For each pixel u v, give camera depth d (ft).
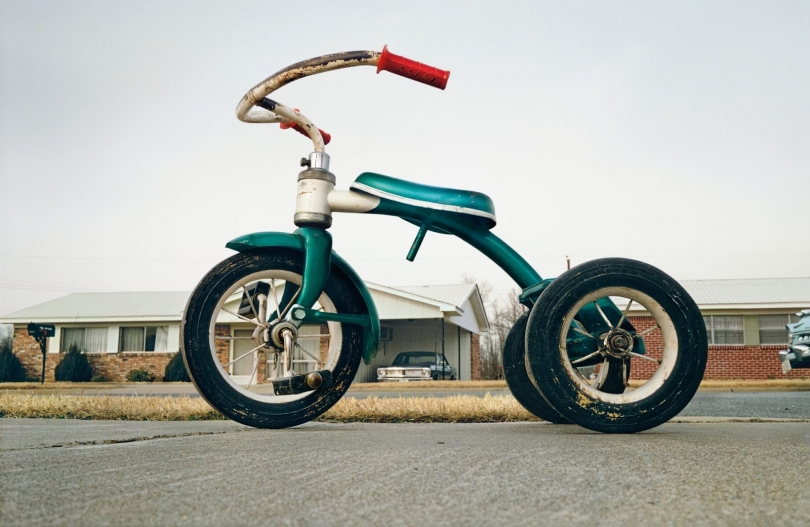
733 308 55.98
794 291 58.29
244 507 3.35
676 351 7.89
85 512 3.19
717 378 56.44
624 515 3.23
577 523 3.08
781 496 3.67
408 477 4.23
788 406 18.78
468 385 46.65
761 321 56.59
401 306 58.13
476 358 85.35
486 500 3.55
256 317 9.04
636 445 6.08
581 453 5.43
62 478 4.12
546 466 4.69
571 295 7.79
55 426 9.39
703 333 7.94
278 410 8.84
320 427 9.26
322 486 3.92
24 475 4.22
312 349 41.55
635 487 3.91
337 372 9.22
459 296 66.39
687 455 5.27
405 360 60.34
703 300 56.85
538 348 7.73
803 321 28.27
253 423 8.70
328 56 8.62
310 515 3.19
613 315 8.25
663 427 9.13
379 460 5.01
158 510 3.26
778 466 4.67
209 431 8.30
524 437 7.19
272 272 8.95
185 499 3.52
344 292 9.32
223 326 54.08
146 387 49.85
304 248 8.94
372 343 9.29
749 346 56.39
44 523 2.97
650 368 52.06
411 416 11.59
